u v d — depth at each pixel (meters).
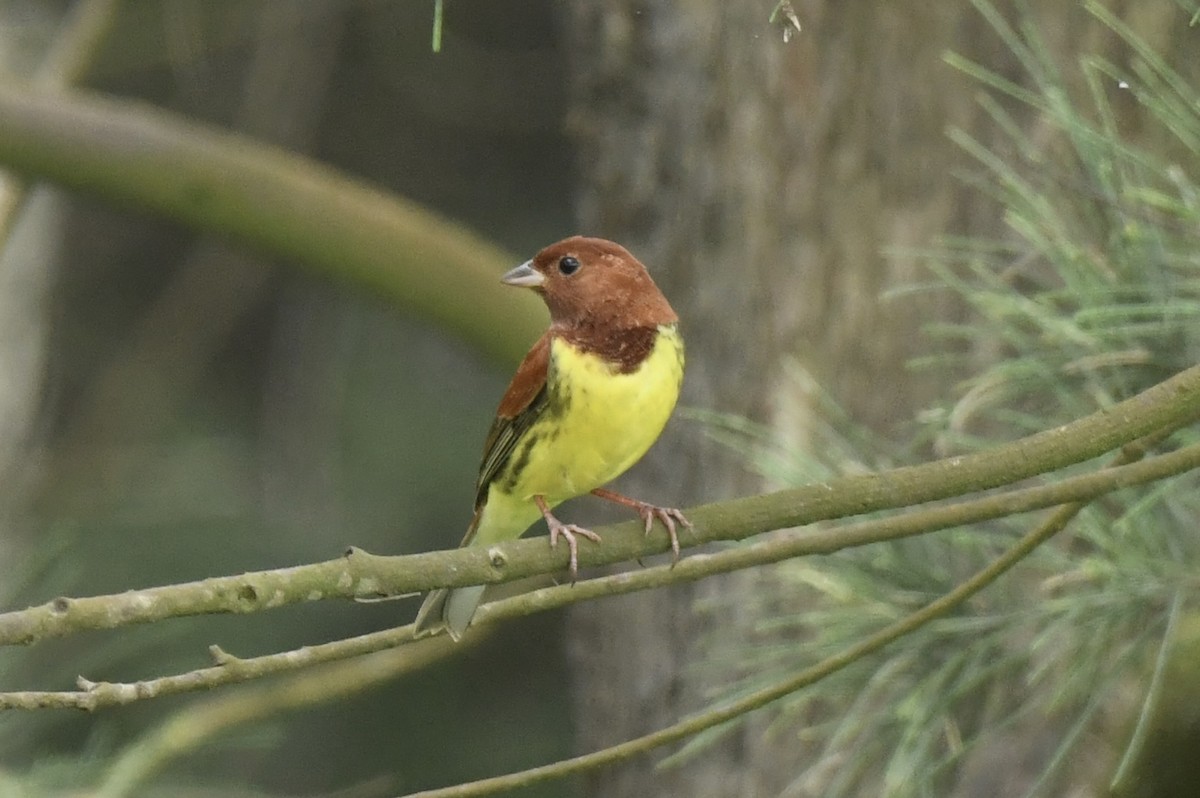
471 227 19.73
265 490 18.59
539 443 8.08
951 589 7.36
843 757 9.55
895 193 10.63
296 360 19.31
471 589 7.01
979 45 10.59
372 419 18.52
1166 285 6.70
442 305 11.48
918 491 6.60
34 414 18.27
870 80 10.66
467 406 18.67
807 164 10.70
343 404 18.62
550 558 6.67
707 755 10.55
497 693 17.06
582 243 8.20
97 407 19.62
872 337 10.57
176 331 20.06
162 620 5.72
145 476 18.48
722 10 10.77
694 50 10.83
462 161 20.00
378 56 19.66
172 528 17.16
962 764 9.41
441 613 6.98
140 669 12.69
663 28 10.89
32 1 19.05
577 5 11.19
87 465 18.19
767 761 10.31
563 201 19.70
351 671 10.96
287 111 18.17
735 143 10.75
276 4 18.09
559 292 8.11
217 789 10.17
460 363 18.95
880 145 10.64
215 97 20.66
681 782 10.70
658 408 8.02
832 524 9.18
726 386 10.73
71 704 5.78
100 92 20.39
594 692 11.28
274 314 20.91
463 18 20.03
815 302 10.62
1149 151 9.97
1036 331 9.07
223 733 10.49
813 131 10.70
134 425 19.61
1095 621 6.89
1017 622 7.07
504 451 8.21
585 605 11.35
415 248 11.48
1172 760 7.15
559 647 17.12
